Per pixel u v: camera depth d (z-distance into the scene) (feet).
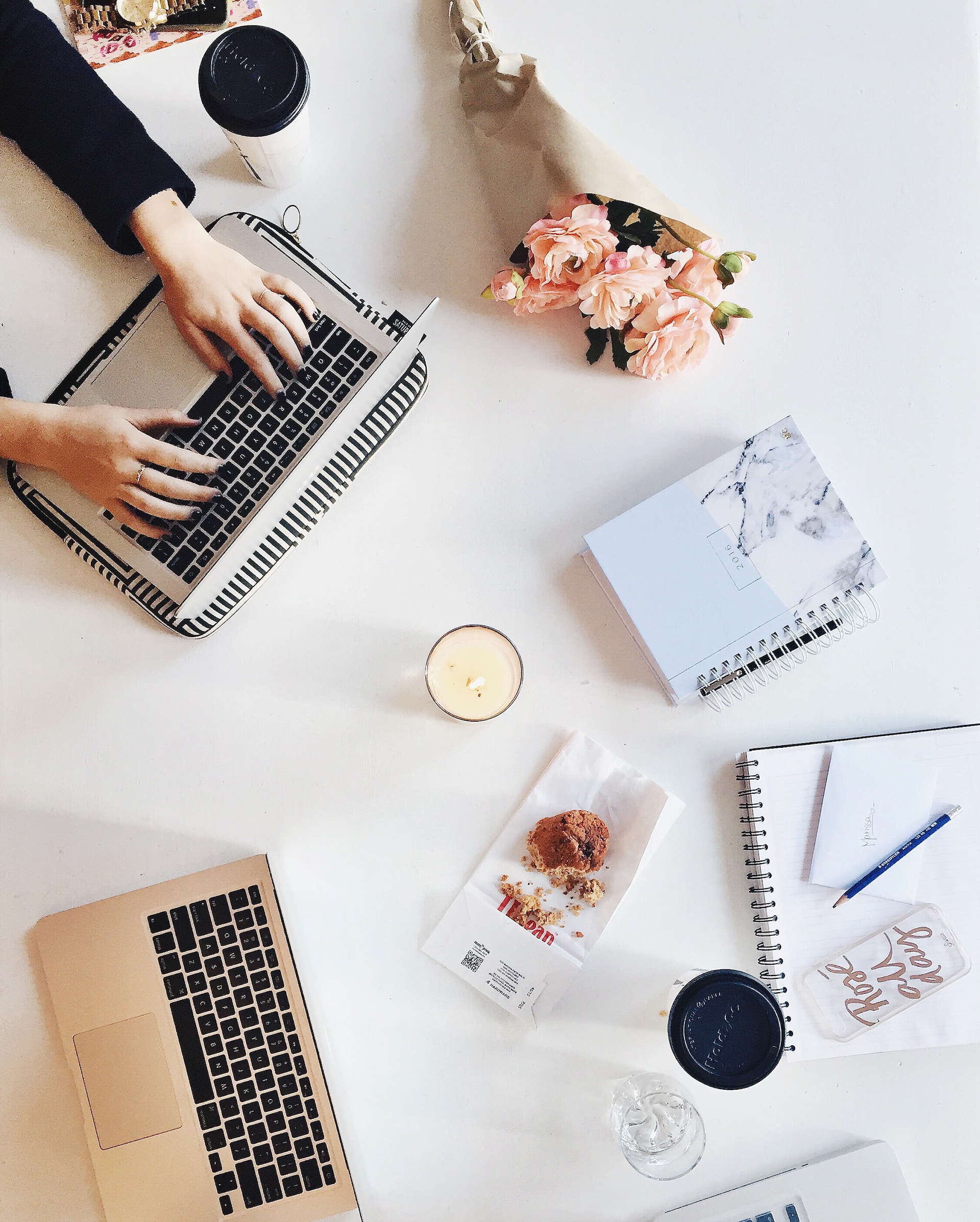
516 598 2.79
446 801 2.74
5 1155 2.62
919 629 2.81
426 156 2.81
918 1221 2.62
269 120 2.38
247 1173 2.45
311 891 2.71
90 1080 2.48
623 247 2.72
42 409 2.54
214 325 2.57
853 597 2.74
